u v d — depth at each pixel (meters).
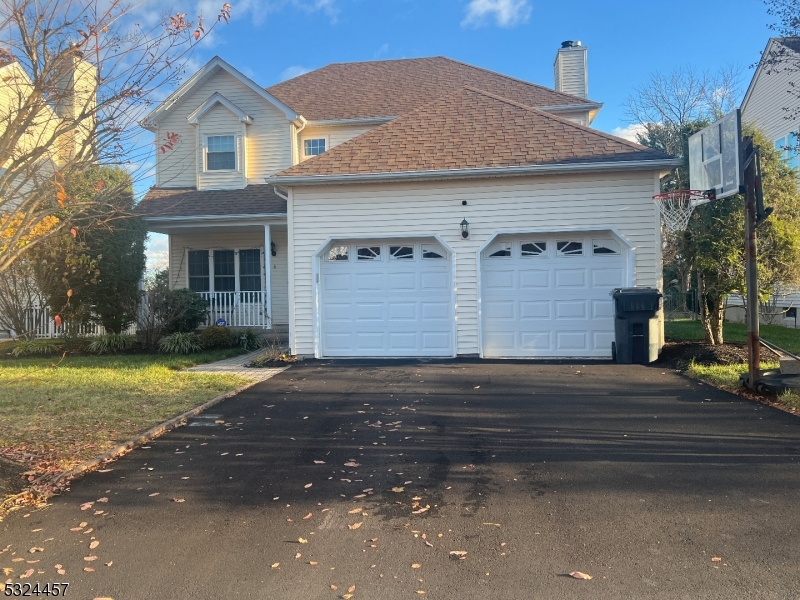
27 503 4.91
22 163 5.15
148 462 5.95
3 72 5.43
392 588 3.52
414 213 12.05
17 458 5.82
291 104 18.94
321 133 18.02
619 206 11.54
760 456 5.70
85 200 6.52
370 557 3.90
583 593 3.42
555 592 3.44
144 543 4.18
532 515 4.49
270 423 7.33
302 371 10.95
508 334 11.97
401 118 13.59
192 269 17.75
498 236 11.90
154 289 14.68
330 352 12.38
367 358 12.23
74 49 5.04
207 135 17.34
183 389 9.20
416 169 11.88
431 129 13.11
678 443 6.17
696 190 9.30
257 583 3.62
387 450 6.16
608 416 7.30
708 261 11.16
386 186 12.12
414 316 12.25
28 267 13.30
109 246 13.83
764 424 6.77
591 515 4.46
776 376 8.45
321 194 12.27
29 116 5.00
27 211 5.36
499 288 12.00
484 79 19.19
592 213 11.60
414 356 12.23
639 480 5.14
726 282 11.30
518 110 13.36
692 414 7.28
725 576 3.56
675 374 9.85
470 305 11.95
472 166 11.77
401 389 9.14
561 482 5.14
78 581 3.69
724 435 6.40
